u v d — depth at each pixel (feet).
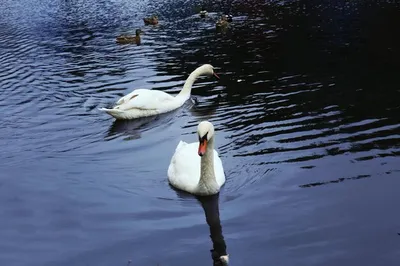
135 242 26.55
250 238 26.32
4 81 63.87
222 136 41.27
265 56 68.44
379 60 61.52
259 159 35.96
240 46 76.02
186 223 28.32
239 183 32.78
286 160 35.40
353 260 23.99
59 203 31.30
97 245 26.45
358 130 39.81
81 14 123.13
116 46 82.89
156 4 131.23
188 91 53.16
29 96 56.54
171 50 77.05
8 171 36.58
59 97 55.83
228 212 29.22
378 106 45.14
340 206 28.94
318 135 39.45
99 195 32.30
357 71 57.41
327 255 24.47
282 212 28.71
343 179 32.07
